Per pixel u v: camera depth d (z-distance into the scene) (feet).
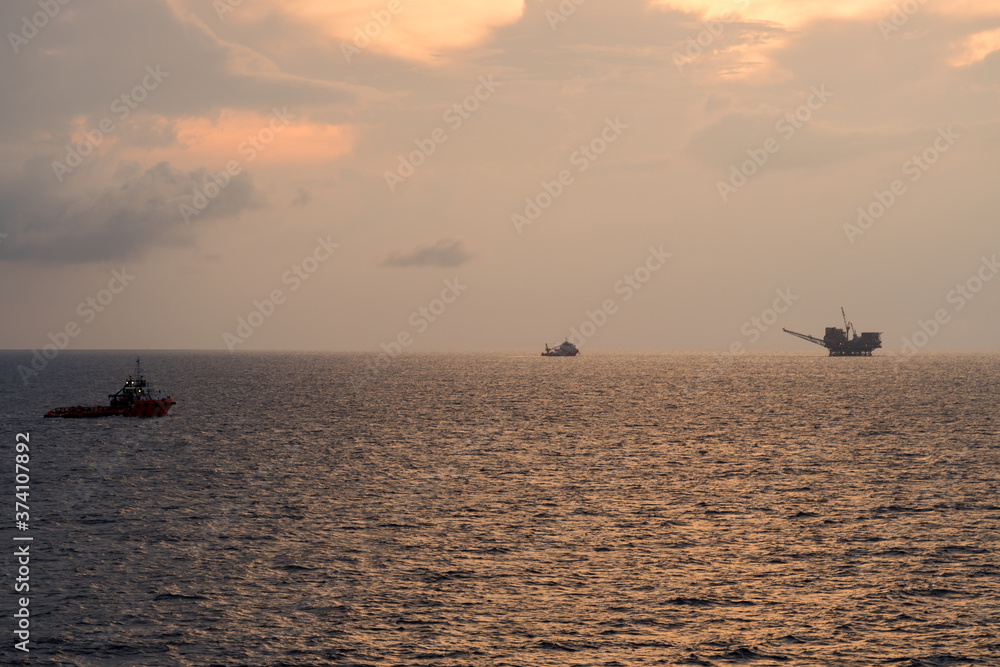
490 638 139.74
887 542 194.80
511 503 238.48
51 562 178.81
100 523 213.87
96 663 130.41
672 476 284.82
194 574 171.12
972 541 195.42
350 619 147.54
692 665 130.41
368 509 230.27
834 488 261.24
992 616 148.46
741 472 293.02
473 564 178.19
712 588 163.22
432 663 130.72
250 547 190.60
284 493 253.44
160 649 135.33
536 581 167.32
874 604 154.40
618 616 149.07
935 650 135.13
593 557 183.42
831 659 132.16
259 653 134.00
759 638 139.95
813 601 156.04
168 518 219.20
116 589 161.89
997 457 326.65
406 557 183.01
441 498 245.45
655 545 193.36
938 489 258.37
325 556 183.83
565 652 134.82
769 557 183.42
